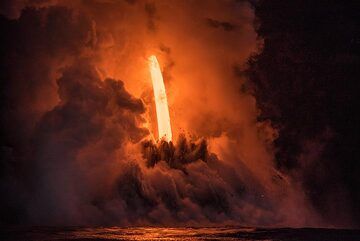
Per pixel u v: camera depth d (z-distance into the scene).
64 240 61.94
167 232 71.44
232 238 64.31
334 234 69.25
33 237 65.12
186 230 74.50
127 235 67.50
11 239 63.09
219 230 74.69
